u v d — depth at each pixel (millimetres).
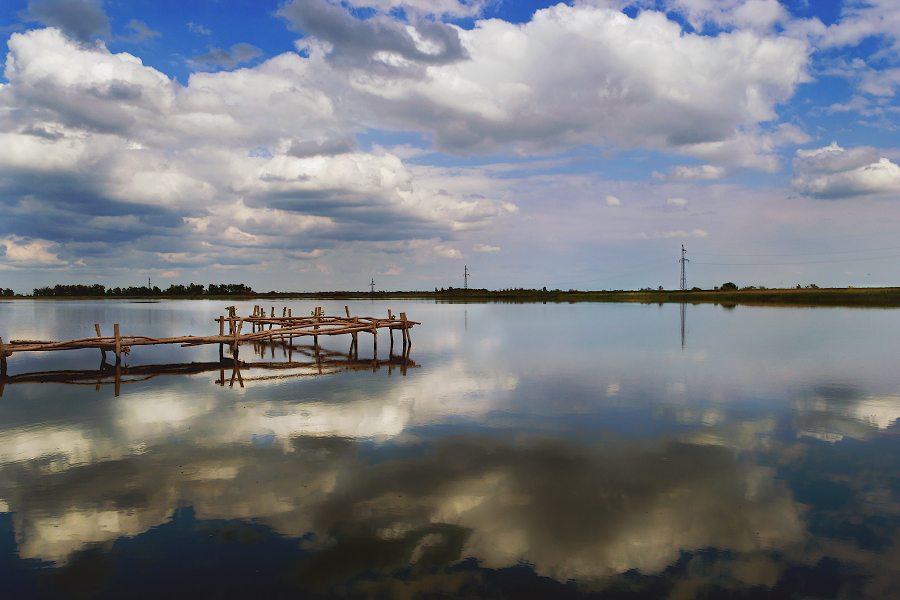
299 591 6023
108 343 21062
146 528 7473
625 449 10852
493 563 6566
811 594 5953
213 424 12781
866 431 12164
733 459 10242
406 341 32406
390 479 9219
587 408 14391
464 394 16234
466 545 6996
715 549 6906
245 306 98562
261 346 31062
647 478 9250
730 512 7945
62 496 8531
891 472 9547
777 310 64500
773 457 10367
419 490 8727
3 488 8867
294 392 16609
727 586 6098
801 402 15086
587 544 7020
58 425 12758
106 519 7754
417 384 17938
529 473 9492
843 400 15359
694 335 34594
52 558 6723
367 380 18750
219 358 25719
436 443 11242
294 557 6719
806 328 39000
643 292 139125
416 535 7258
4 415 13812
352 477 9305
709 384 17812
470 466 9844
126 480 9188
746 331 37125
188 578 6293
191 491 8727
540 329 40219
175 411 14141
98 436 11797
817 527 7477
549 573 6355
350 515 7844
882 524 7570
